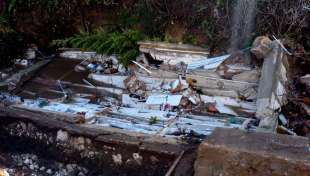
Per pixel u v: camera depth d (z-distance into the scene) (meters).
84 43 8.18
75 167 5.84
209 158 4.23
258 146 4.14
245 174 4.11
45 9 8.64
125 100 6.75
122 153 5.52
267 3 6.93
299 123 5.61
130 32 7.78
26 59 8.49
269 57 6.32
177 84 6.72
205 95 6.50
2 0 8.55
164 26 7.91
